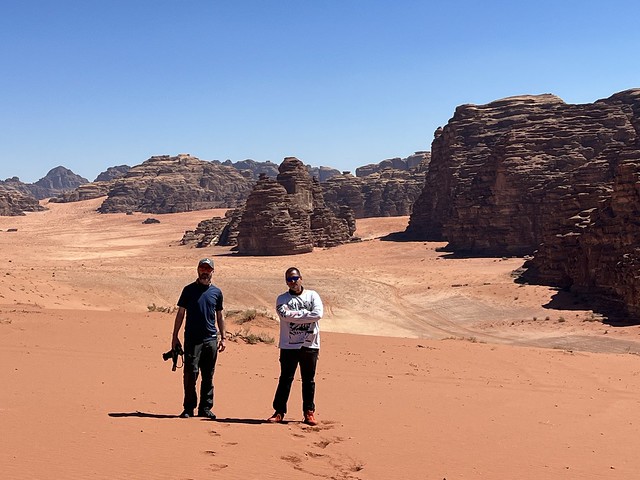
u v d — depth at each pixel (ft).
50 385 41.34
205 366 34.81
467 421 37.93
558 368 71.10
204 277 35.19
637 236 172.14
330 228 442.91
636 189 177.58
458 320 187.01
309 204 467.11
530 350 86.48
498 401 47.09
